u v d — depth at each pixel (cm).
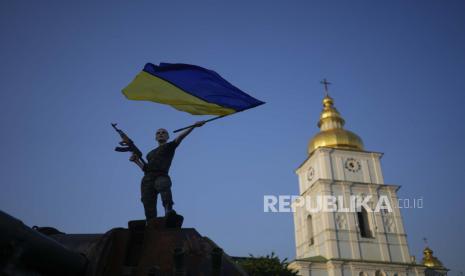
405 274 5644
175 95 964
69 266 544
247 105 948
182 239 660
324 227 5722
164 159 803
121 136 827
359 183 6053
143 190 789
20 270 454
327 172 6100
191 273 607
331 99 7156
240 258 4603
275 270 4209
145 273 614
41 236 489
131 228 667
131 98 975
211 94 959
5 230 438
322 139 6588
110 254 629
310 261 5466
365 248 5697
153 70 975
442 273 7425
